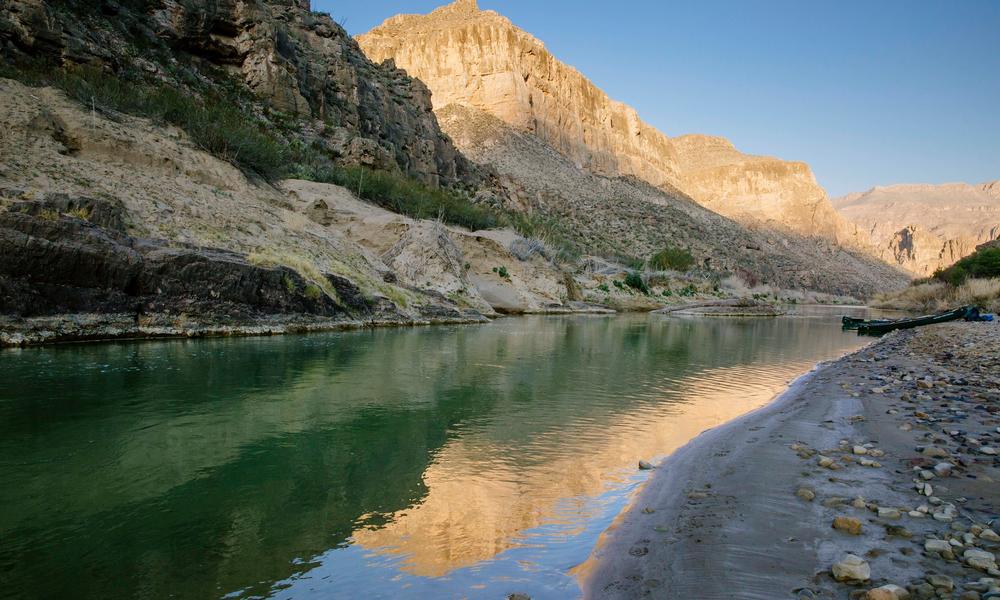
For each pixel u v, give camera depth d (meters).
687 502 5.42
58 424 8.11
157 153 24.84
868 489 5.48
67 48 34.22
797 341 27.58
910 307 70.56
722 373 15.43
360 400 10.36
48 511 5.24
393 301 27.28
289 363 13.95
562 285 51.44
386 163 61.78
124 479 6.12
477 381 12.75
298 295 21.09
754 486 5.73
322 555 4.48
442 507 5.52
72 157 21.03
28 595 3.80
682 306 59.81
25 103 22.08
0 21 31.05
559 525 5.10
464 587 3.96
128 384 10.80
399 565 4.32
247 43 54.41
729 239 182.00
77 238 15.51
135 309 16.58
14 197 15.66
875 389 11.01
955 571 3.78
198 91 44.66
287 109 55.81
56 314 14.98
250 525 5.04
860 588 3.61
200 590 3.92
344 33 86.81
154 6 48.19
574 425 8.96
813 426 8.31
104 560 4.33
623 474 6.55
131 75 38.53
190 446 7.33
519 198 120.88
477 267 45.81
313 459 6.95
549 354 18.39
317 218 35.06
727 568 4.01
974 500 5.07
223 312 18.50
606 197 172.00
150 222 19.44
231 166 30.61
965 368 13.28
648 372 15.20
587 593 3.84
